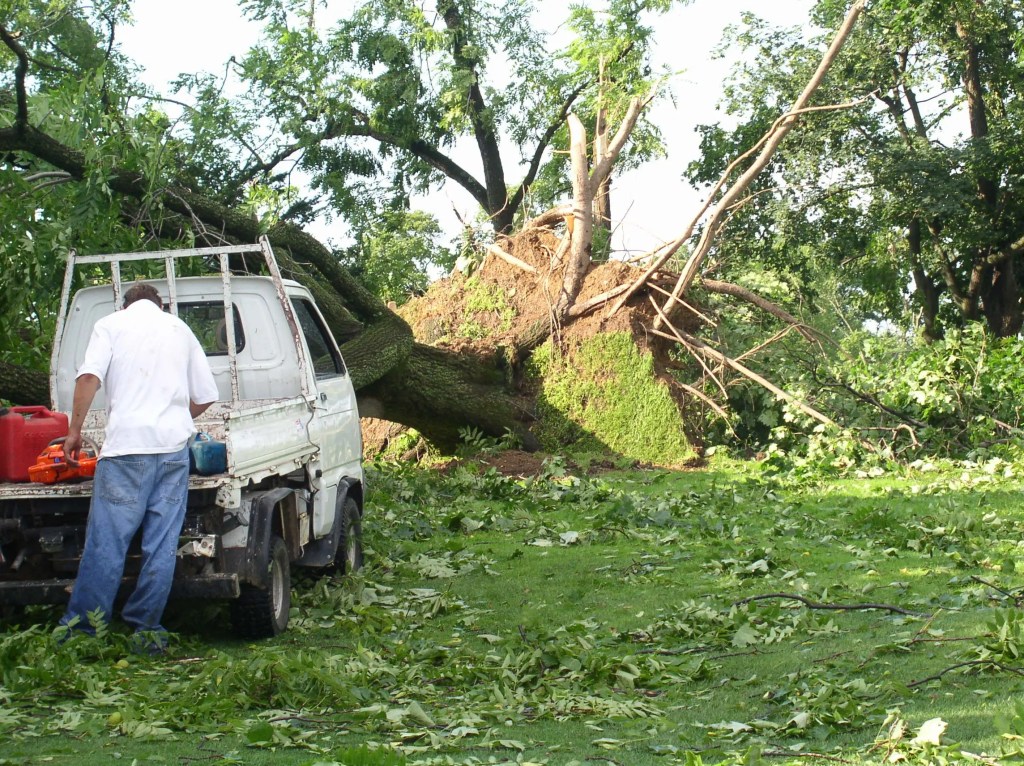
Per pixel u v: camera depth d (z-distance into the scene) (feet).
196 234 40.70
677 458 53.52
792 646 20.10
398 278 95.66
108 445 20.03
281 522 22.75
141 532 20.83
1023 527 31.81
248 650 20.84
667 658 19.69
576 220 57.88
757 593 24.89
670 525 35.17
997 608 21.02
